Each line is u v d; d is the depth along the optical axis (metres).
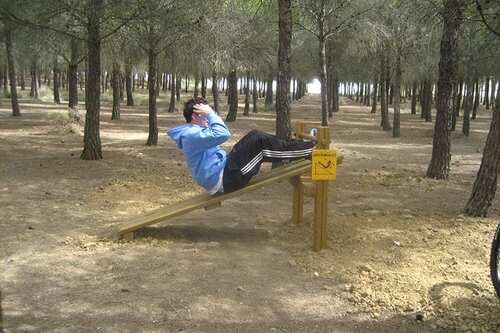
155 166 11.02
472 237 6.04
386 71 24.94
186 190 8.68
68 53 23.61
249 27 16.61
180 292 4.44
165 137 17.16
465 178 10.59
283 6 9.69
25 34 12.13
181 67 22.09
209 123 5.70
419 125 28.44
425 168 12.12
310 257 5.31
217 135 5.59
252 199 8.02
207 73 23.67
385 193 8.79
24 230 6.12
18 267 4.95
